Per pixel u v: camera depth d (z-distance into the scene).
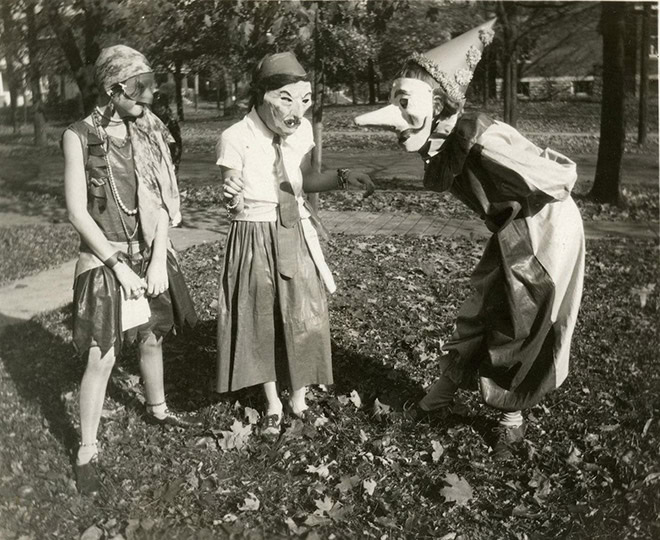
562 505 2.92
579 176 10.19
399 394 3.82
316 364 3.39
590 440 3.37
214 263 6.68
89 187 2.94
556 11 7.16
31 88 6.75
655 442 3.35
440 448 3.25
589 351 4.45
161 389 3.43
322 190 3.39
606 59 8.59
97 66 2.89
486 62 8.66
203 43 5.46
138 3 5.12
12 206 8.10
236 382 3.28
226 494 2.98
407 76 2.93
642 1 7.54
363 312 5.14
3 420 3.46
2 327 4.71
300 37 5.63
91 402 2.99
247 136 3.20
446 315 5.16
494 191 2.98
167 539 2.72
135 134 3.02
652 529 2.77
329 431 3.41
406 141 2.92
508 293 2.97
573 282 3.05
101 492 2.96
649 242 7.18
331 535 2.74
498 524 2.82
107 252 2.91
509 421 3.33
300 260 3.32
